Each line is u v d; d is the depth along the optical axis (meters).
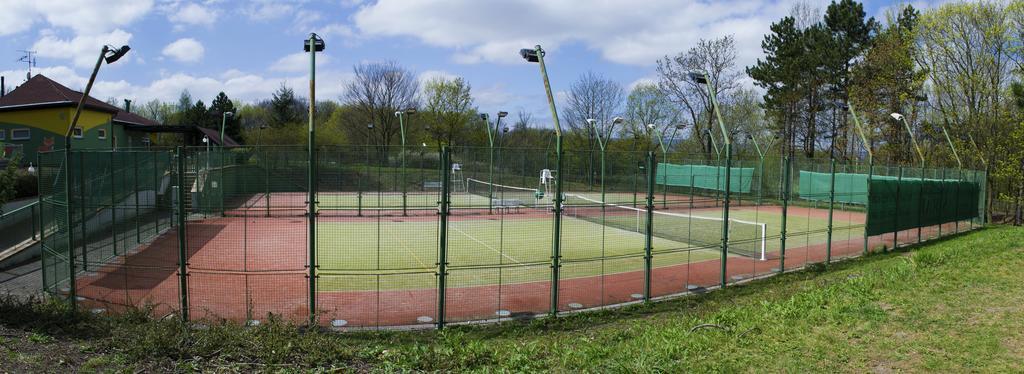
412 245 20.23
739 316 10.02
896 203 20.39
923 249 18.64
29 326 8.83
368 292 13.19
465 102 68.31
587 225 26.28
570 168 31.08
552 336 10.22
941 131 39.41
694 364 7.50
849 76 48.28
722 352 7.94
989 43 34.88
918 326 8.66
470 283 14.27
